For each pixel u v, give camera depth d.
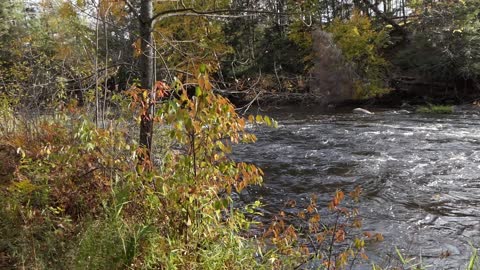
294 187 9.62
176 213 3.75
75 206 4.30
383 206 8.28
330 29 27.16
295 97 9.74
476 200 8.57
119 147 4.17
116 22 6.08
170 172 3.89
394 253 6.09
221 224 4.05
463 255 6.10
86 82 6.35
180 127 3.38
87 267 3.32
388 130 17.27
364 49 27.19
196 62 5.11
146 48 4.96
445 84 28.41
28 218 3.90
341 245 6.11
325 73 23.02
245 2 5.52
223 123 3.53
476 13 26.58
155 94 3.95
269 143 14.92
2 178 4.64
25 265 3.44
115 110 5.47
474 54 27.02
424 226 7.25
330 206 4.36
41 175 4.55
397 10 34.41
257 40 19.67
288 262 4.18
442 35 27.48
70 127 5.73
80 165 4.52
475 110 23.39
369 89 25.36
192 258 3.59
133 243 3.40
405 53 29.64
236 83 5.77
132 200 3.90
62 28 6.58
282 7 5.48
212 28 5.86
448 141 14.56
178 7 5.70
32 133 6.04
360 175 10.56
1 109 6.73
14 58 8.40
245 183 3.83
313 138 15.80
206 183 3.68
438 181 9.91
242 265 3.79
